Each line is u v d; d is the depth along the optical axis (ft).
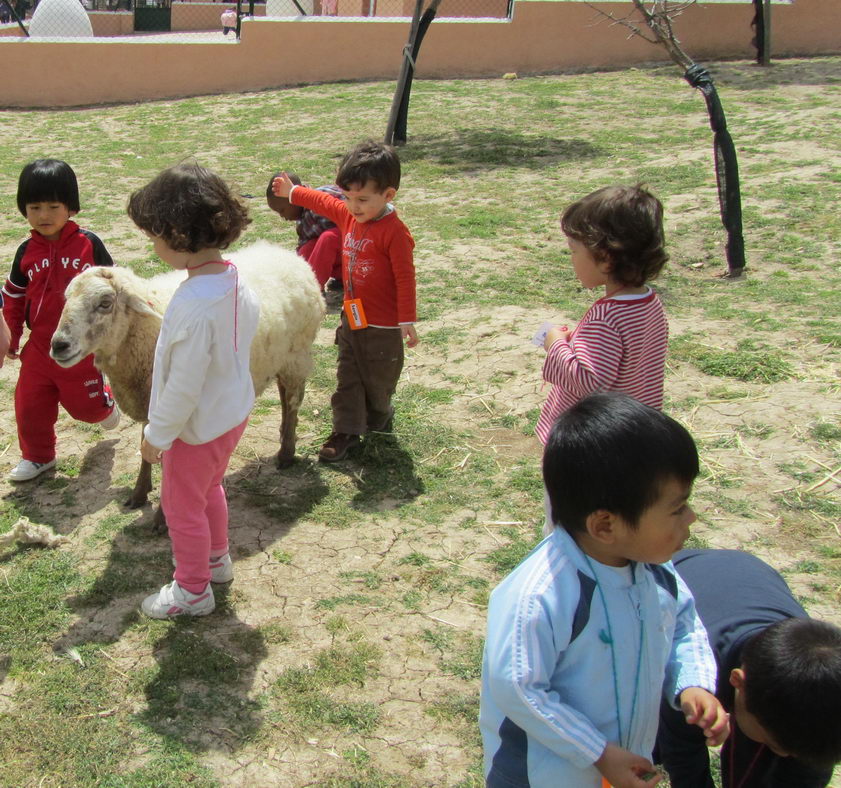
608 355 8.63
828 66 51.90
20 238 27.91
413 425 16.49
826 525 13.19
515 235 27.55
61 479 14.84
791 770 6.82
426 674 10.38
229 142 42.63
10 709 9.73
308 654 10.68
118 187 34.60
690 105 45.03
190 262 9.73
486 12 68.39
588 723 5.88
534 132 41.57
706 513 13.56
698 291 23.40
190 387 9.59
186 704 9.81
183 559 10.91
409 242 14.25
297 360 14.85
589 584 6.01
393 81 55.11
